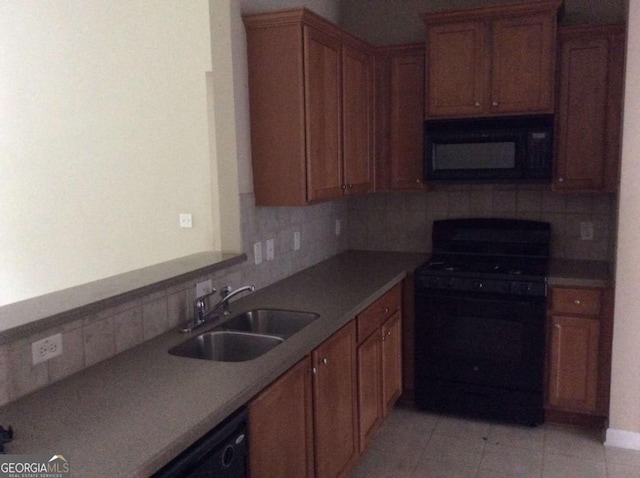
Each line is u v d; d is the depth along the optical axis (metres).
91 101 4.32
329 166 2.99
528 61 3.18
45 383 1.66
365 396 2.71
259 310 2.52
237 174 2.68
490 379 3.25
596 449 2.98
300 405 2.02
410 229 4.00
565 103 3.21
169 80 4.04
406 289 3.42
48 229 4.66
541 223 3.55
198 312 2.27
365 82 3.48
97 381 1.70
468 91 3.33
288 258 3.23
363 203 4.11
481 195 3.77
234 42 2.63
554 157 3.27
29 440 1.33
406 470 2.81
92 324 1.83
